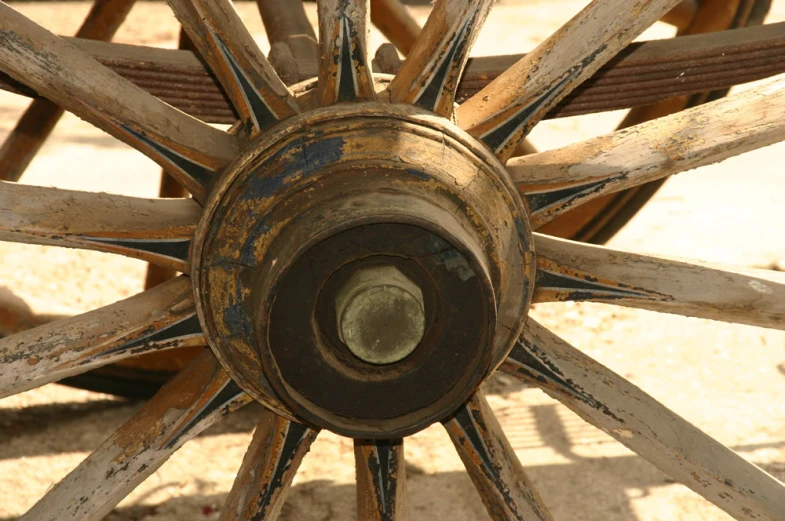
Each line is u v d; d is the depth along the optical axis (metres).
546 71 1.47
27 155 2.06
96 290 2.64
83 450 2.05
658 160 1.49
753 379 2.18
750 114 1.48
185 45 2.03
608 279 1.52
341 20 1.44
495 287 1.46
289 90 1.50
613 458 2.02
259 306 1.39
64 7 6.04
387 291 1.39
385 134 1.44
